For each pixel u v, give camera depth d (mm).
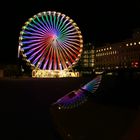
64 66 59219
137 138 1958
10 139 6188
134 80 3053
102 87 3637
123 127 2121
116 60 112938
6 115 9781
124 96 2791
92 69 132625
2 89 26609
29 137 6262
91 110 2922
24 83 39906
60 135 2719
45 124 7746
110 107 2699
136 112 2236
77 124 2688
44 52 56438
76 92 4488
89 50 137000
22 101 14969
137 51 97625
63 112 3375
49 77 67500
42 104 13305
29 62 55812
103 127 2311
